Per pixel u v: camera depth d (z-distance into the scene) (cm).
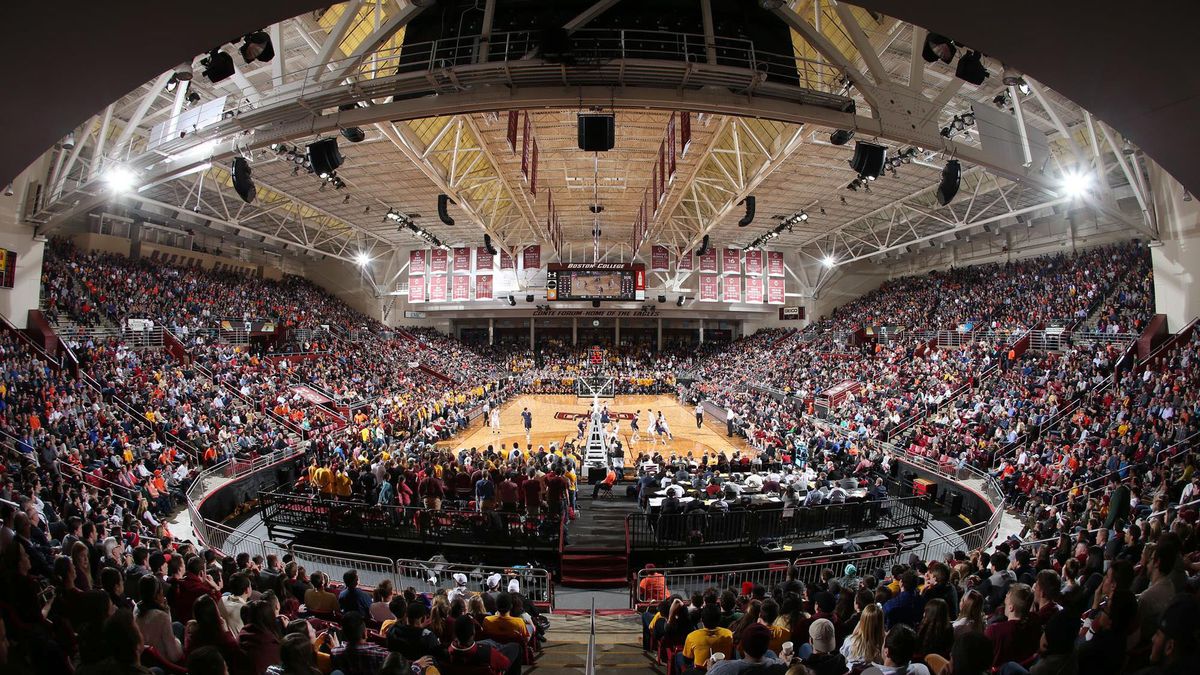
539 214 3919
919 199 3519
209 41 555
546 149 2662
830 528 1384
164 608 432
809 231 4447
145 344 2502
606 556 1262
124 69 558
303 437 2259
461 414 3033
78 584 545
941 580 586
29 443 1340
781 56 1029
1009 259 3738
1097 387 1953
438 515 1314
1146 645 380
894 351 3450
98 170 1731
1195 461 1178
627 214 4066
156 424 1788
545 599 1130
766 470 1753
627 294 3919
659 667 655
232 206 3491
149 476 1505
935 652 388
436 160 2722
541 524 1294
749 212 2703
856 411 2623
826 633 384
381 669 310
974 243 4072
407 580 1195
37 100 568
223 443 1859
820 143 2303
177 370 2283
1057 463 1547
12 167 643
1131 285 2548
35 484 1071
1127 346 2167
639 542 1296
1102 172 1752
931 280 4184
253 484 1794
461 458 1706
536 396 4581
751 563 1153
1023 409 2031
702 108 1080
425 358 4491
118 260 2955
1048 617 450
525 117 1864
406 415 2684
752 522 1316
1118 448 1477
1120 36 531
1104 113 632
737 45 1050
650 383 4800
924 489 1775
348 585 646
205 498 1557
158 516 1463
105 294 2577
